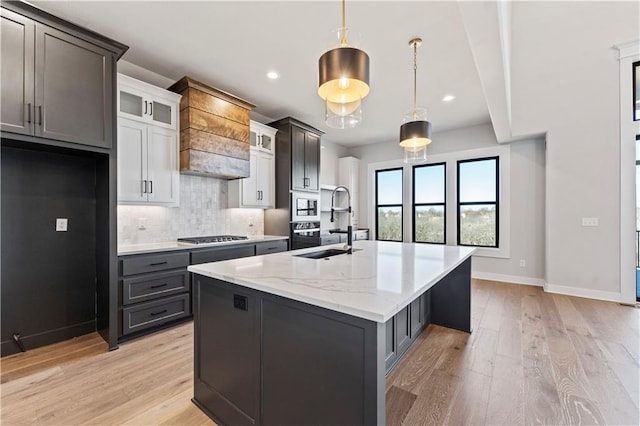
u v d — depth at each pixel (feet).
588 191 12.54
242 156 11.93
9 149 7.49
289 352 4.19
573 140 12.80
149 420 5.15
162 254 8.93
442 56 9.15
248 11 7.10
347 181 20.29
